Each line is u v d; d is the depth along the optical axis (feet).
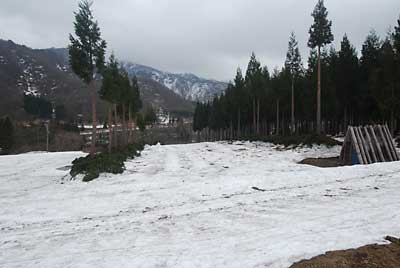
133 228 29.86
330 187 41.34
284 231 24.85
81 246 25.52
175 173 65.82
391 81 101.91
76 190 51.88
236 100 200.54
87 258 22.61
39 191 53.67
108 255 22.94
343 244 20.34
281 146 110.93
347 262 17.84
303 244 20.89
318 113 100.78
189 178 56.44
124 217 34.24
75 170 67.21
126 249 24.03
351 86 133.80
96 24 81.82
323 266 17.51
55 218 35.50
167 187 48.85
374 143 71.00
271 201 36.40
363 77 130.21
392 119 103.04
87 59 81.66
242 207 34.76
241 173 59.93
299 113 161.07
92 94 84.28
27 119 406.00
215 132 295.89
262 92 172.55
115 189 50.03
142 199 42.16
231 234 25.76
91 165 66.80
